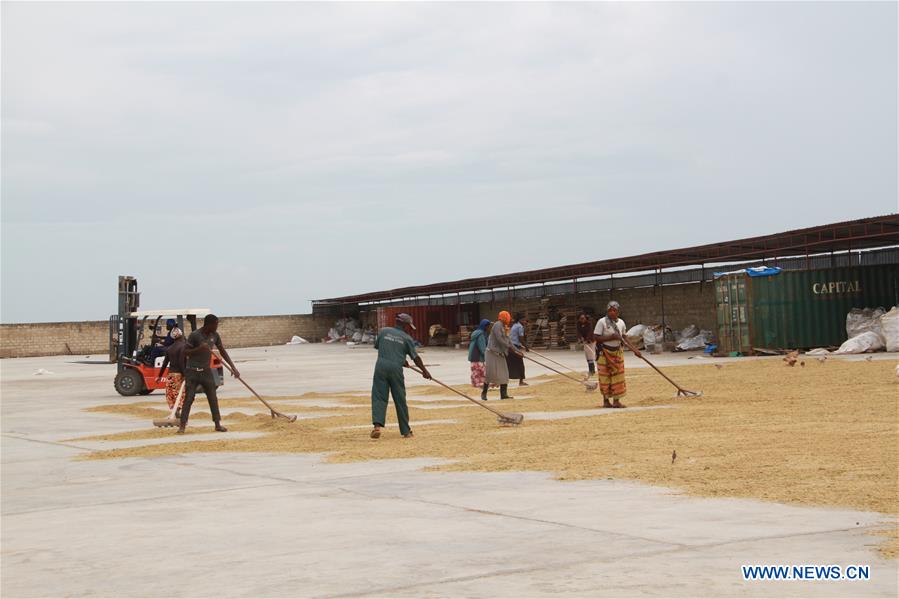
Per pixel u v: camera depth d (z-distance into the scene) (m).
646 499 8.27
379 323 69.00
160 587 5.91
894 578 5.45
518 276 57.41
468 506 8.30
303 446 13.77
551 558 6.19
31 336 80.31
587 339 26.58
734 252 43.44
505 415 15.27
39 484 11.04
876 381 20.69
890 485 8.36
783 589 5.26
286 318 88.19
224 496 9.50
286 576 6.02
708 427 13.48
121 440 15.76
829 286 37.03
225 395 27.03
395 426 16.33
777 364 29.31
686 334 48.44
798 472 9.21
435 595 5.38
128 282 34.88
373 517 7.97
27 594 5.91
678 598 5.14
